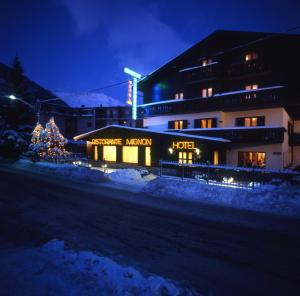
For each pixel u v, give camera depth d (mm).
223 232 8000
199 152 21609
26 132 37281
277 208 10531
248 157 24250
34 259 5680
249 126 24500
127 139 27047
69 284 4590
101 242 7039
